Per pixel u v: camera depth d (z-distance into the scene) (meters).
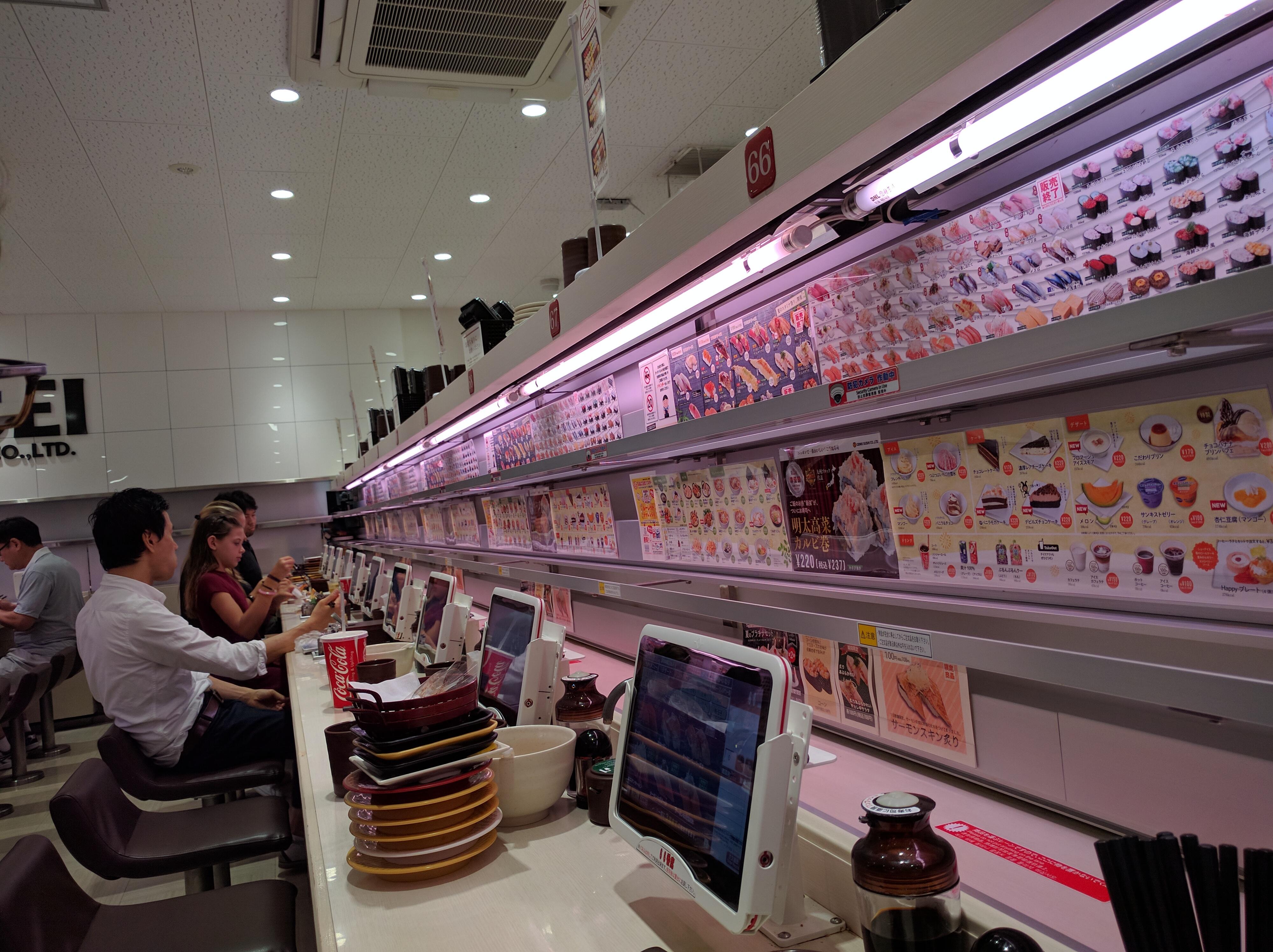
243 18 3.42
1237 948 0.57
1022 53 0.64
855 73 0.78
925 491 1.19
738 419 1.20
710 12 3.65
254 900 1.65
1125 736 0.94
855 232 1.22
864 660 1.34
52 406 7.66
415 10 3.15
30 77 3.72
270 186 5.16
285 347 8.43
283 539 8.72
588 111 1.56
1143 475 0.90
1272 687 0.61
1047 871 0.89
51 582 4.65
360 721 1.25
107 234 5.69
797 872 0.92
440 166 5.07
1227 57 0.79
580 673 1.64
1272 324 0.65
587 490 2.46
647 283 1.28
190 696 2.60
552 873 1.14
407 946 0.97
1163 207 0.81
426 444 4.07
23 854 1.37
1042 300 0.95
